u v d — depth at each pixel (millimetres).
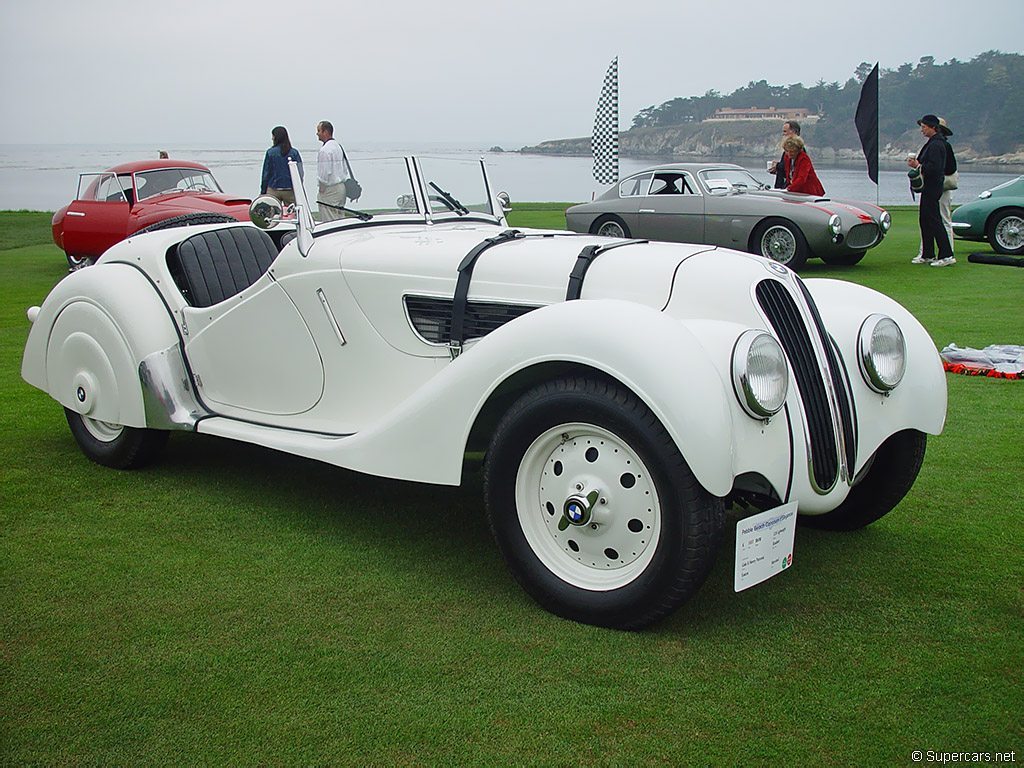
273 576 3035
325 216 3779
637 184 12367
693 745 2129
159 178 11664
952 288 9102
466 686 2369
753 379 2547
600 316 2572
